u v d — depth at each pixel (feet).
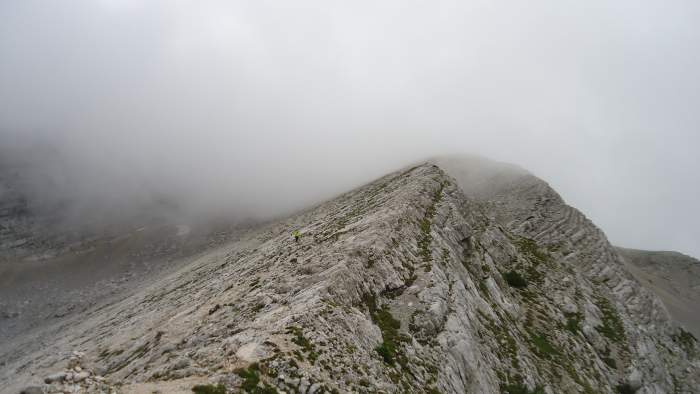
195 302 139.33
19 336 308.40
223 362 57.21
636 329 217.77
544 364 143.02
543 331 173.58
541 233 311.68
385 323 96.32
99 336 163.94
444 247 151.12
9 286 430.61
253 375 52.80
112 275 456.86
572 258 286.46
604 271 280.10
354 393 61.21
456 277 134.41
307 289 95.35
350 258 109.19
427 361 90.38
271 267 140.36
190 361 63.67
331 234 156.15
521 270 226.79
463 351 101.91
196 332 93.86
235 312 99.19
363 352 75.31
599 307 226.38
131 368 86.84
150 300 215.51
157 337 103.45
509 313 167.94
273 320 78.74
